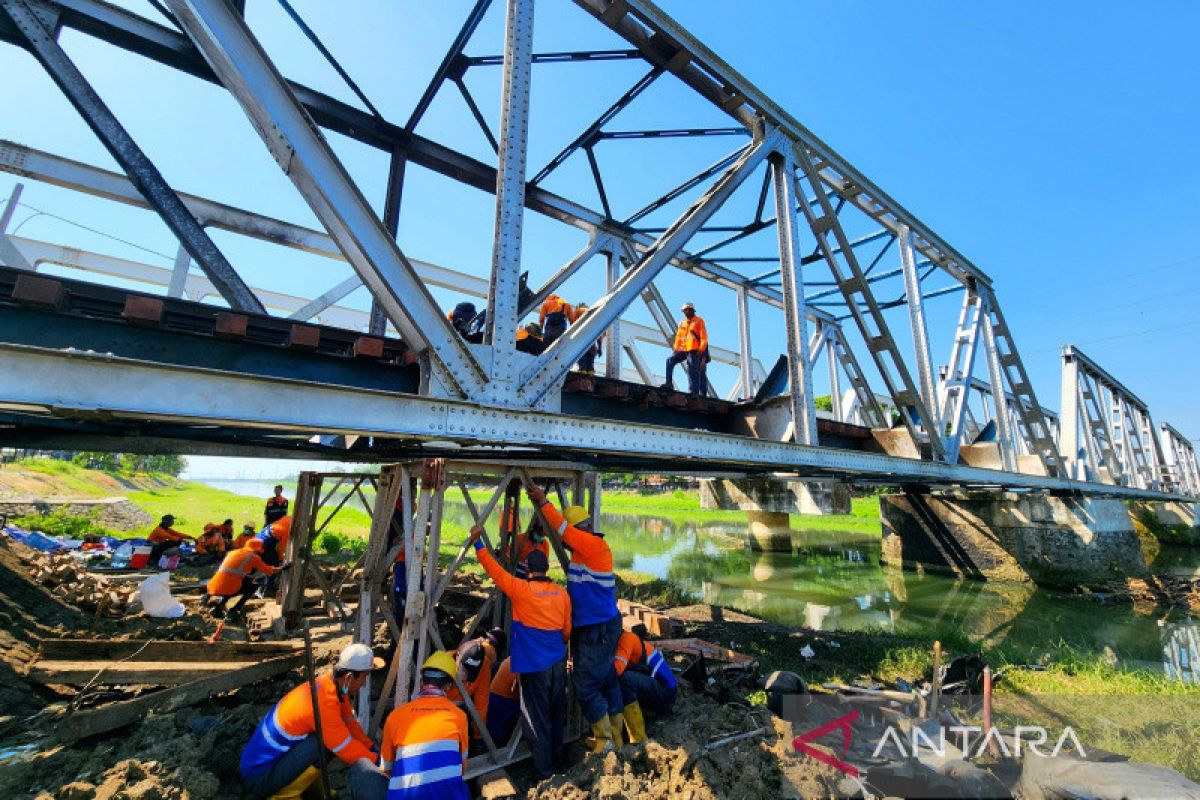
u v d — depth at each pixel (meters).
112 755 3.65
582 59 5.58
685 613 9.85
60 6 4.43
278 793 3.35
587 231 8.97
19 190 7.42
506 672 4.41
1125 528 15.40
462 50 5.67
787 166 6.51
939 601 12.52
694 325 8.43
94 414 2.30
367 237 2.97
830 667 6.89
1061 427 16.28
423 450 4.55
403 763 3.03
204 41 2.68
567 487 5.41
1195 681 7.02
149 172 3.82
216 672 4.73
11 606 5.64
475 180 7.30
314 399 2.77
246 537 9.32
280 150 2.77
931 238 10.80
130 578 8.93
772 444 5.45
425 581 4.02
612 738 4.07
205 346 3.25
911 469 7.71
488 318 3.58
